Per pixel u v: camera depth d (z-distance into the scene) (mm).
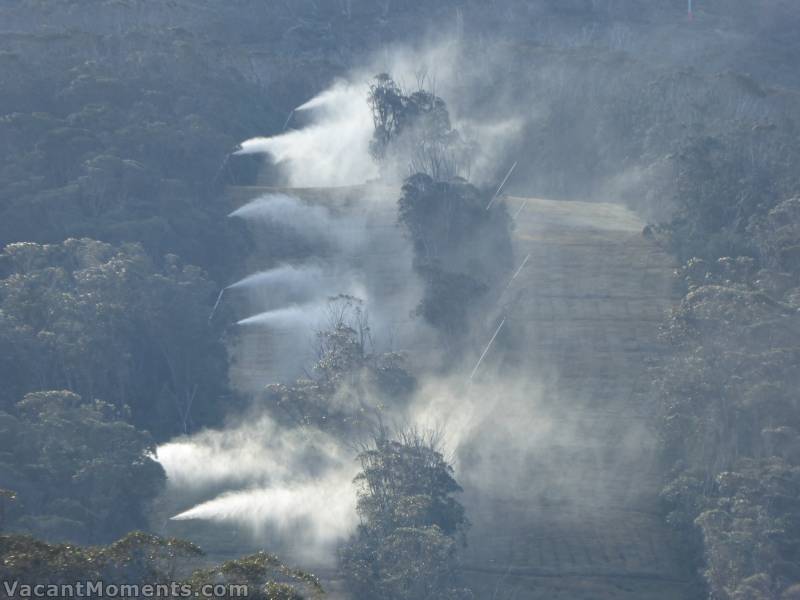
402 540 186125
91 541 190750
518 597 195125
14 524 175750
